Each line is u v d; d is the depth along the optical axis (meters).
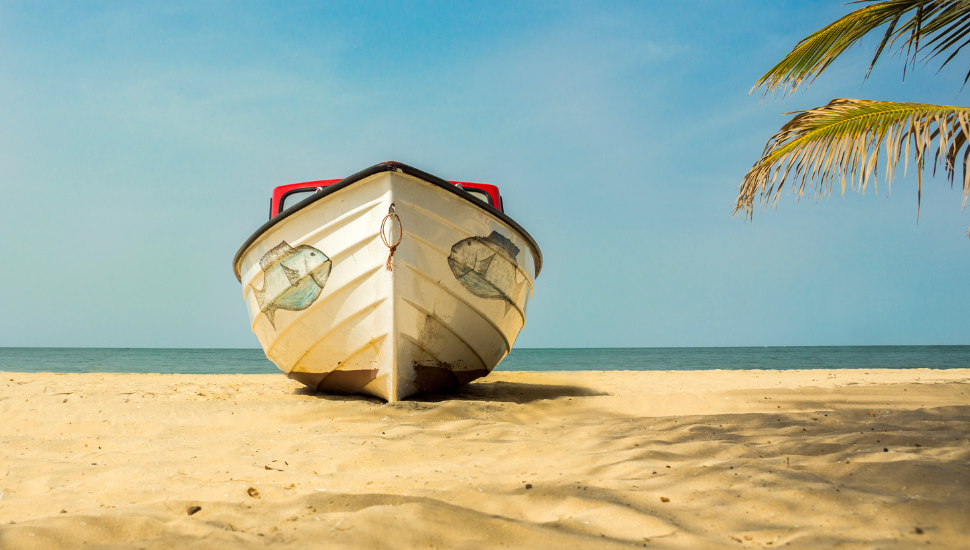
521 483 2.50
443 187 5.27
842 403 5.28
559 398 5.64
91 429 4.18
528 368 26.64
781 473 2.45
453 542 1.77
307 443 3.54
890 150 4.48
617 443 3.39
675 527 1.87
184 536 1.84
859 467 2.48
